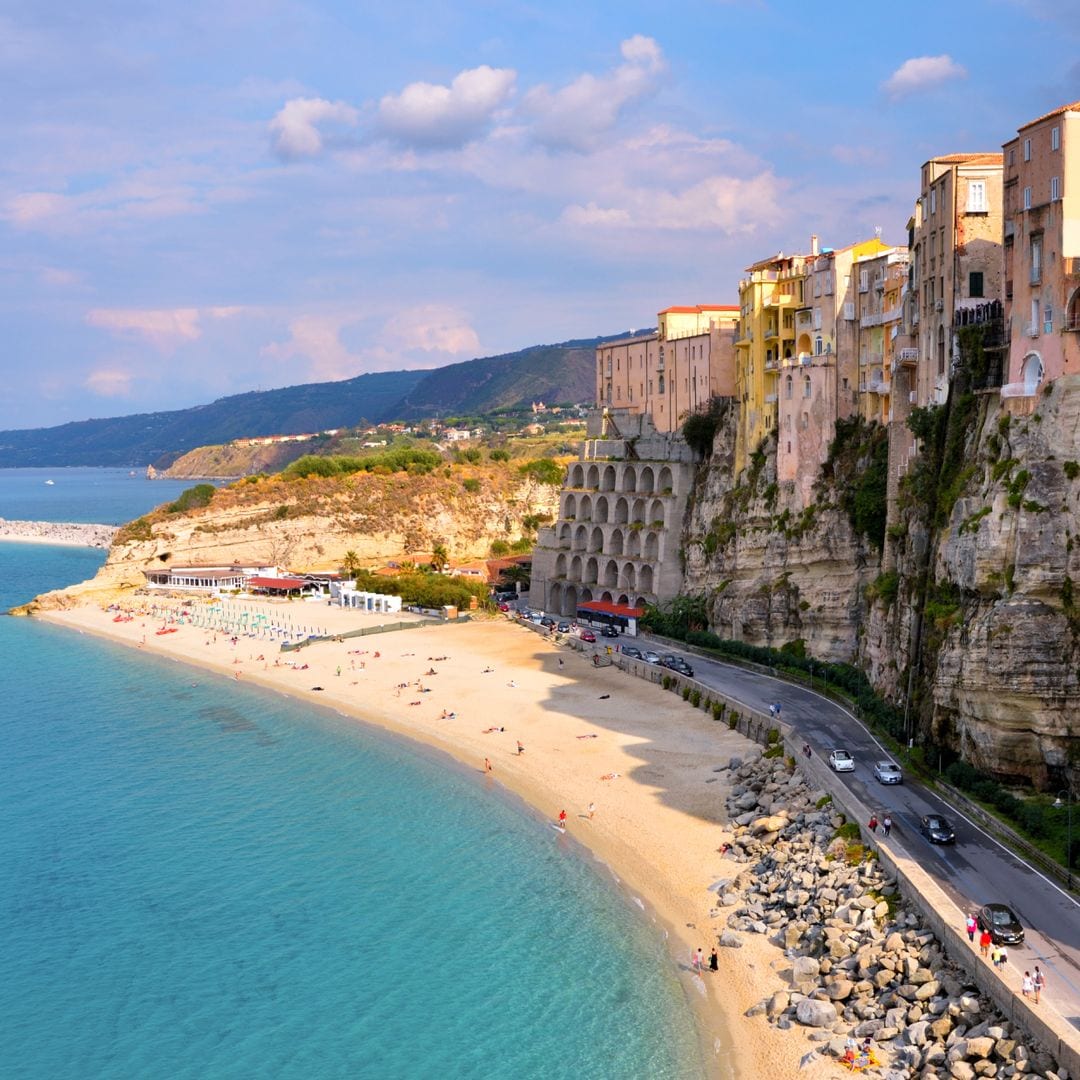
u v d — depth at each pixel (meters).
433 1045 67.44
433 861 93.88
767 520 148.25
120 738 135.50
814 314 145.12
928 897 68.31
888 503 117.00
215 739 134.38
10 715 147.75
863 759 96.50
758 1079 60.50
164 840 101.25
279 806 109.25
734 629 150.00
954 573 90.12
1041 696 80.69
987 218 102.31
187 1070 66.31
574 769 113.00
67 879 93.00
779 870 82.62
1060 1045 52.97
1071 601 80.75
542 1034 67.62
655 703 134.12
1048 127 83.75
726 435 169.50
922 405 110.44
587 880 87.88
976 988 61.12
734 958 73.44
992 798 82.75
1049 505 81.81
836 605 134.75
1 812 109.06
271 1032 69.94
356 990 74.12
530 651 171.50
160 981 76.50
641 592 182.12
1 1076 66.19
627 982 72.38
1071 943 62.97
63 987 75.88
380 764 121.69
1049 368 84.69
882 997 64.31
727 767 108.44
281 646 187.50
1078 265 81.56
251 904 87.38
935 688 90.44
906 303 117.81
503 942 79.06
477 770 117.06
